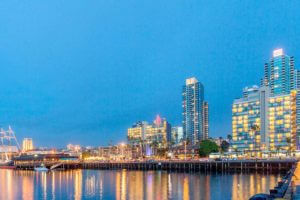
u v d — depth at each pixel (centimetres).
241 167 17888
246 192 9525
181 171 19425
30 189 11700
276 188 5616
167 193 9812
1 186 12825
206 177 14600
